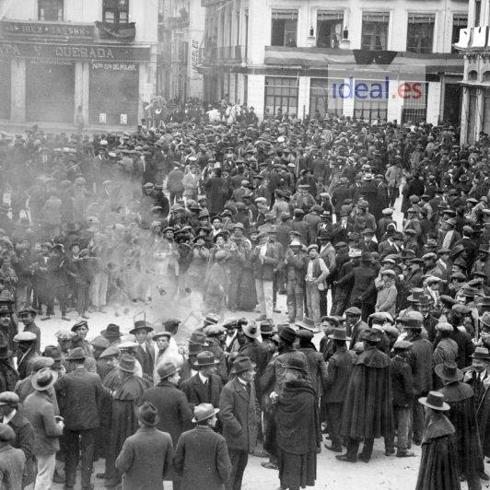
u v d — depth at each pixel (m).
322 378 14.33
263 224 24.67
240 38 69.62
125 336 14.19
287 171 32.19
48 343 19.56
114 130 57.22
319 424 14.20
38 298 21.56
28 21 56.84
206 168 34.44
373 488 13.52
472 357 14.73
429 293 18.22
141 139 39.09
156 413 11.23
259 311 22.45
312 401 12.88
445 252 21.23
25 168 33.66
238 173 31.53
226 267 22.05
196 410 11.41
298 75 64.06
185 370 14.11
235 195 28.83
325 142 43.72
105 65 58.12
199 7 85.25
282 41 65.94
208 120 54.69
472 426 13.45
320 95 64.75
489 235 23.67
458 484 12.49
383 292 19.20
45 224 26.03
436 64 62.38
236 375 12.82
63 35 57.16
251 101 65.50
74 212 27.47
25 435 11.49
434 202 27.89
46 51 57.38
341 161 34.69
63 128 57.06
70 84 58.38
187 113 58.12
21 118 58.16
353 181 31.08
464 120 53.94
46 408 12.16
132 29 57.44
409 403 14.68
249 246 22.47
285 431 12.82
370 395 14.24
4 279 19.94
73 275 21.53
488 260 21.52
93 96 58.47
